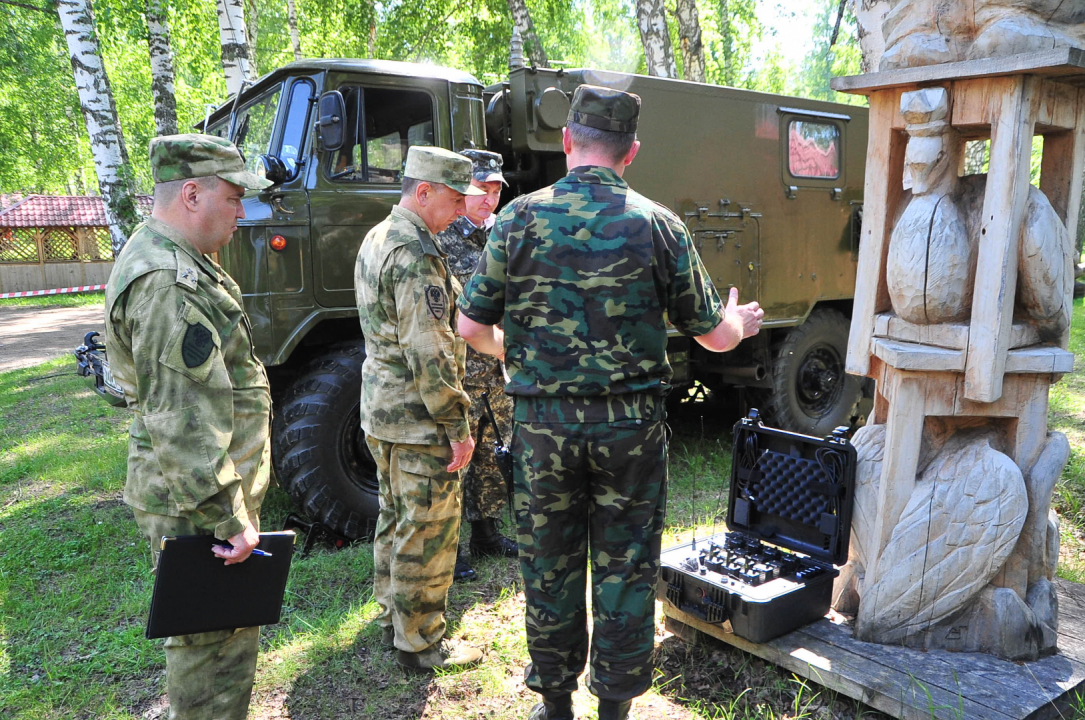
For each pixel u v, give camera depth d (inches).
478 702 94.7
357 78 142.6
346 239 144.3
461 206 97.2
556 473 73.8
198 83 735.7
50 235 895.1
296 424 140.3
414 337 89.7
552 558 76.5
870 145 94.7
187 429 65.7
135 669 105.7
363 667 102.6
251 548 69.2
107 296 69.0
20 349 447.5
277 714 93.6
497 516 135.5
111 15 464.4
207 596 68.9
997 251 83.4
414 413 93.7
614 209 71.8
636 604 75.6
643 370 73.2
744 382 207.8
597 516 76.2
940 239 86.8
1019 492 87.1
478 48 585.0
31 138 871.1
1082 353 312.7
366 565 133.5
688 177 179.8
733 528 111.5
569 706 82.8
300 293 140.4
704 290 74.9
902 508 92.3
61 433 239.5
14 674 105.5
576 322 71.8
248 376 75.7
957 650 92.0
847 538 97.5
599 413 72.4
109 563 141.6
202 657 73.4
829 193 210.5
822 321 216.4
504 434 132.6
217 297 71.8
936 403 90.0
